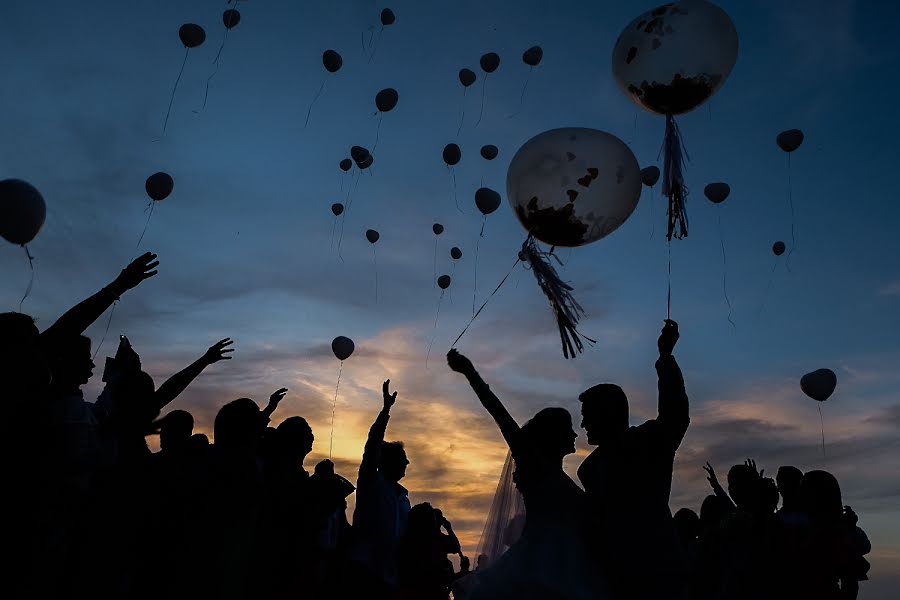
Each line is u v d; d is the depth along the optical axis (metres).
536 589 2.57
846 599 3.76
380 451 4.68
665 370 2.68
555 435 2.94
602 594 2.54
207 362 3.37
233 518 3.15
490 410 2.92
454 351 3.02
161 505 2.98
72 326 2.79
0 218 3.49
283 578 3.71
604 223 3.42
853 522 4.60
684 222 3.56
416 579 4.86
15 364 2.38
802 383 6.69
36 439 2.40
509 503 3.24
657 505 2.60
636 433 2.69
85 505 2.82
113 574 2.82
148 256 2.96
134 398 2.99
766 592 3.78
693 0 3.80
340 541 4.49
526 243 3.35
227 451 3.28
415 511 5.01
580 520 2.70
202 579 3.02
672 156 3.67
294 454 4.02
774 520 3.97
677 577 2.55
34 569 2.38
